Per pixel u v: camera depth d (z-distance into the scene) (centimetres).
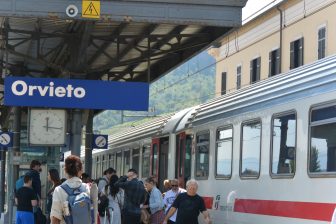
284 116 1041
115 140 2566
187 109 1673
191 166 1510
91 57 1881
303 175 957
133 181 1352
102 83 1454
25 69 2017
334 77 909
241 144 1214
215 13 1316
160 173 1817
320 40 2564
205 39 1587
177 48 1584
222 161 1314
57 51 1770
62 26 1495
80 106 1443
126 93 1462
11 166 2008
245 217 1169
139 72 2067
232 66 3494
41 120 1516
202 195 1420
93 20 1276
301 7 2716
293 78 1052
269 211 1065
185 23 1306
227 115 1301
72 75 1515
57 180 1252
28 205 1299
